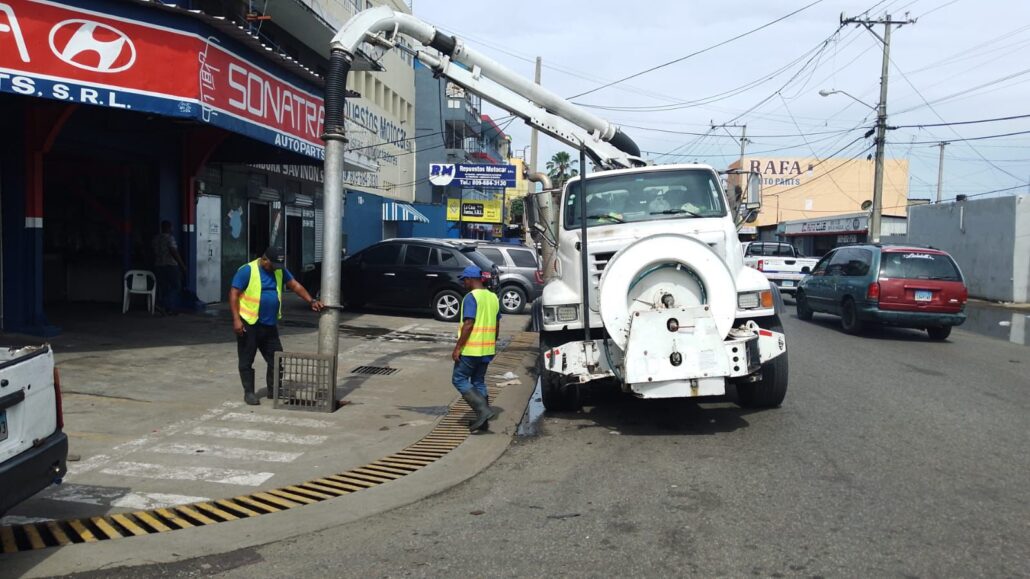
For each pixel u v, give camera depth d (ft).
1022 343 47.19
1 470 11.90
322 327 25.77
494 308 23.47
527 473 19.16
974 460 19.89
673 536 14.70
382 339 42.01
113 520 15.76
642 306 22.02
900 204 186.39
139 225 45.06
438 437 22.76
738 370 21.17
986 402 27.58
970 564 13.28
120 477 18.38
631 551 14.01
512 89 34.19
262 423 23.75
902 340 46.57
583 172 23.21
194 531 15.21
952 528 14.98
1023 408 26.58
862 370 34.55
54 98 26.23
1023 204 81.35
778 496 16.98
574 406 25.90
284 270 26.61
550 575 13.04
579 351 22.79
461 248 52.37
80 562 13.61
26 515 15.92
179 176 46.11
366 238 96.17
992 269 85.81
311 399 25.49
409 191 121.80
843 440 21.93
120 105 27.53
